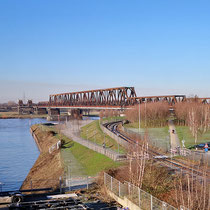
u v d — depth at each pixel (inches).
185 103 4596.5
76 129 5684.1
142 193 1135.0
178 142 2758.4
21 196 1317.7
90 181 1737.2
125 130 3705.7
